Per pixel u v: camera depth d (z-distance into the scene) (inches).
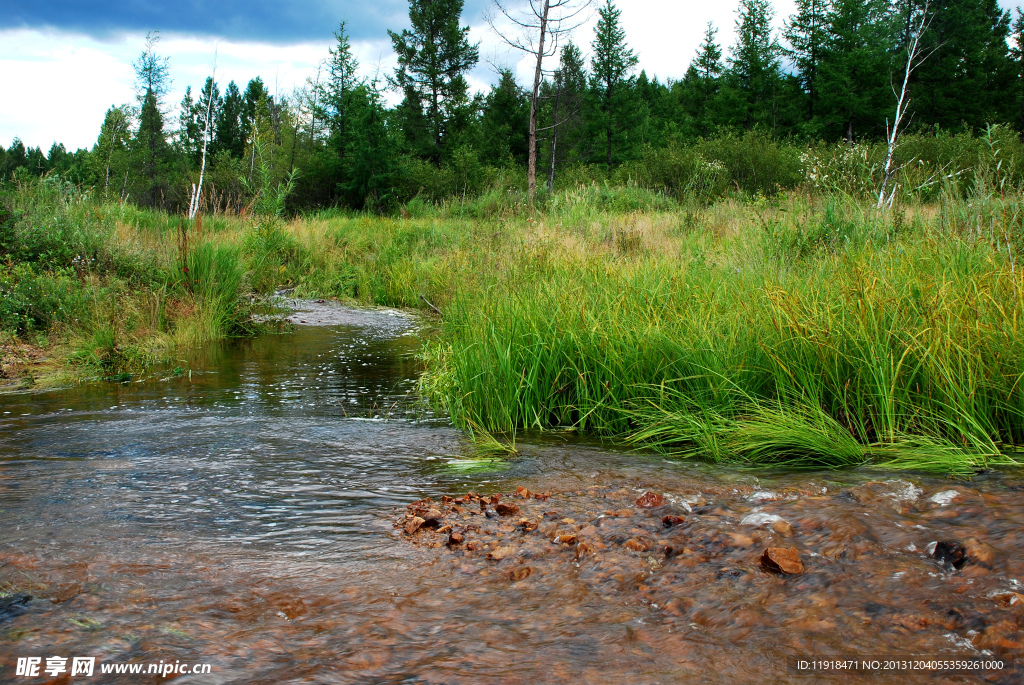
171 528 107.7
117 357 272.5
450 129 1800.0
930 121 1743.4
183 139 1877.5
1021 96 1784.0
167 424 182.1
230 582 87.3
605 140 2097.7
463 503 121.3
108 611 78.0
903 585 80.7
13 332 284.2
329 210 1109.1
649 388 182.5
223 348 311.9
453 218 812.0
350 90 1445.6
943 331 156.9
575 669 65.1
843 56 1820.9
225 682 62.9
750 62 2080.5
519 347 198.8
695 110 2423.7
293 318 403.2
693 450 158.2
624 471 142.8
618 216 615.2
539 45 979.9
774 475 137.9
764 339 179.6
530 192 832.9
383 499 124.5
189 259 367.6
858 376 161.6
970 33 1712.6
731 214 451.2
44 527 107.0
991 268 181.6
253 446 161.2
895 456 142.3
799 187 374.6
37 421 184.9
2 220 355.9
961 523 98.5
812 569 85.7
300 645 70.3
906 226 259.0
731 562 89.0
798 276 215.8
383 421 189.9
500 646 70.0
